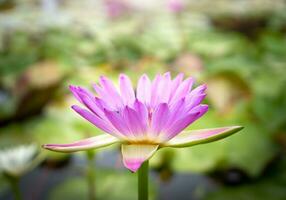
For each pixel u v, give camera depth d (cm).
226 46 124
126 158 32
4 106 77
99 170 60
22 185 58
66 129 65
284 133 65
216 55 119
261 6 225
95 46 135
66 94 79
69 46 135
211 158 58
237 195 53
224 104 73
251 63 105
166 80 36
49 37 146
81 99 33
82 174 61
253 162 57
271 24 188
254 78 90
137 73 95
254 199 52
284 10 210
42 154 57
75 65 114
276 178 56
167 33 142
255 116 70
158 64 103
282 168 58
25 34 158
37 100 71
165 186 59
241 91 75
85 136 64
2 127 69
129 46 136
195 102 33
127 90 36
